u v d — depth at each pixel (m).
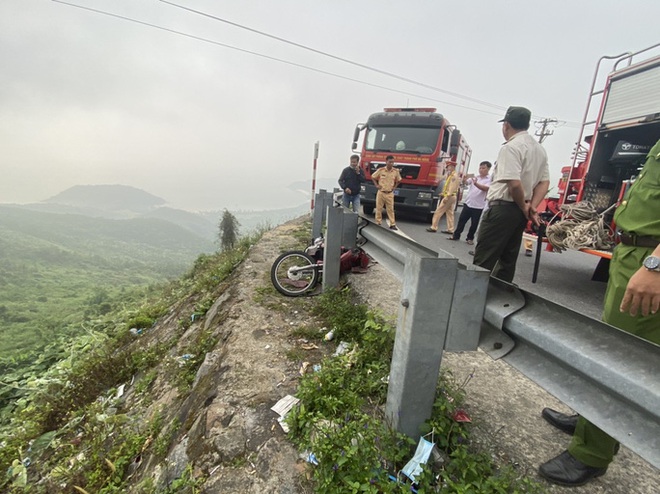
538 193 3.24
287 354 2.97
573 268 6.31
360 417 1.96
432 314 1.51
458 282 1.46
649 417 0.92
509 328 1.37
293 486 1.70
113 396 4.01
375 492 1.46
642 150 4.41
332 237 4.07
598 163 4.92
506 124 3.24
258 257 6.48
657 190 1.41
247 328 3.47
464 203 7.87
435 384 1.65
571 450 1.67
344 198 8.95
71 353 7.38
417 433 1.72
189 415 2.56
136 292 21.72
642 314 1.42
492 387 2.46
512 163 2.96
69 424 3.67
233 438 2.05
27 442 3.72
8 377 6.76
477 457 1.68
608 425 1.01
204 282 6.97
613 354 0.98
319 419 1.98
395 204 9.75
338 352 2.94
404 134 9.50
